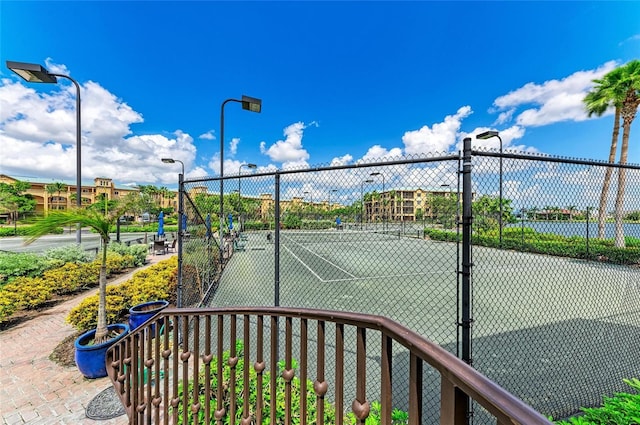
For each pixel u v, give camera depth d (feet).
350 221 10.70
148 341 5.68
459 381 1.95
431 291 19.67
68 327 14.01
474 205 7.68
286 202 10.37
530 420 1.44
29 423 7.50
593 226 16.29
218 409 4.67
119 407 8.05
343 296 18.52
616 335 12.02
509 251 20.17
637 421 5.81
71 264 20.33
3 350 11.59
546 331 12.55
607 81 38.88
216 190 15.72
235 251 27.09
